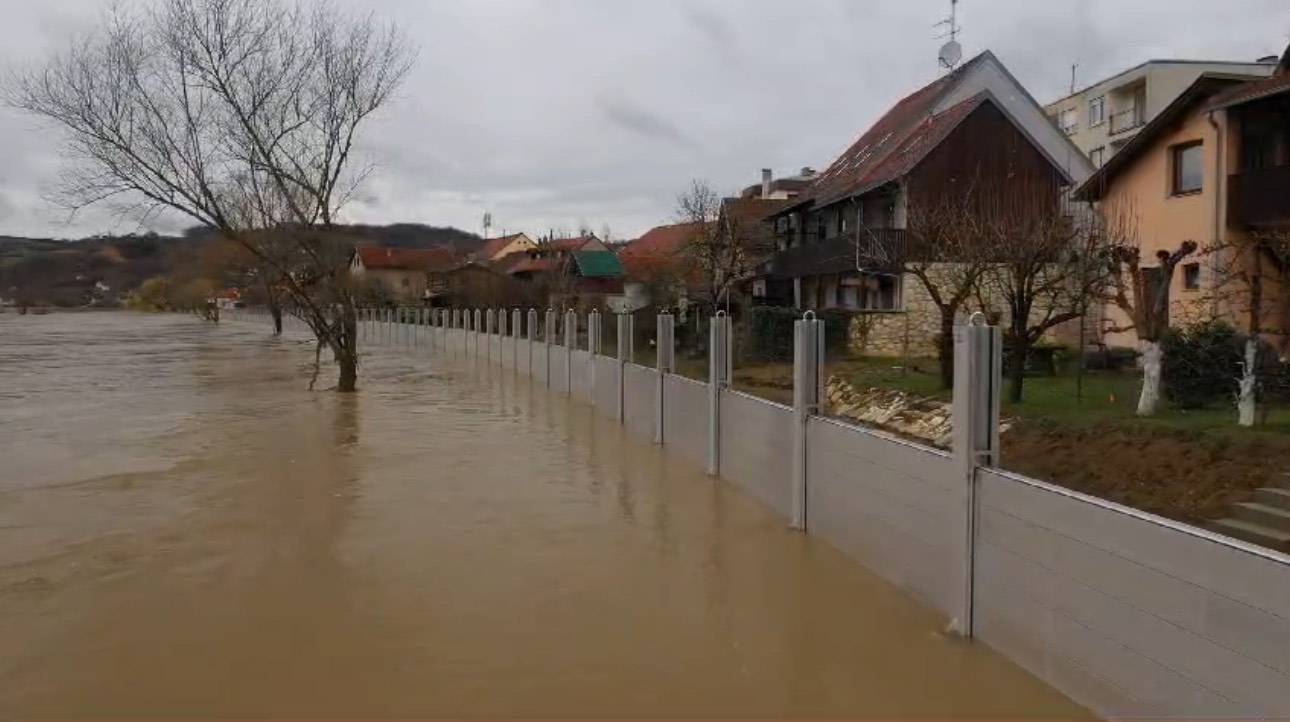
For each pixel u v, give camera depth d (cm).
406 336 4494
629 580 702
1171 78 3906
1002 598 518
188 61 2144
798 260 3309
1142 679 409
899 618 596
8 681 518
